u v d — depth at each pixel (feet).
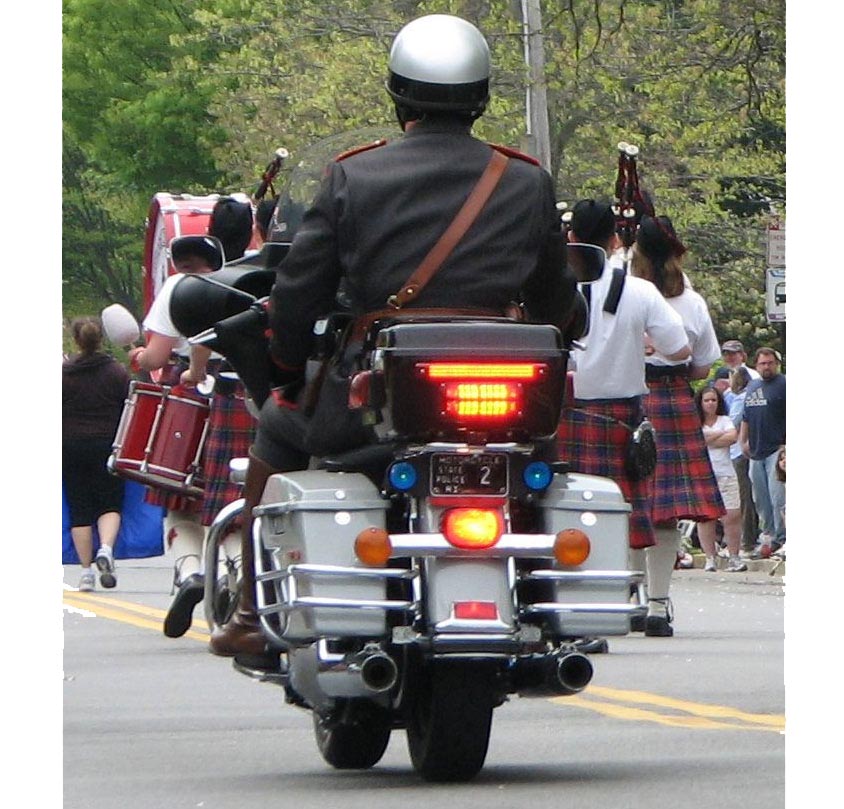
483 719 43.14
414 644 42.27
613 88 254.27
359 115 273.13
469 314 43.91
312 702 45.09
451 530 41.98
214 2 353.31
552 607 42.57
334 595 42.06
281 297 44.16
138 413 82.07
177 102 360.28
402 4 280.92
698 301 85.05
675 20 251.80
